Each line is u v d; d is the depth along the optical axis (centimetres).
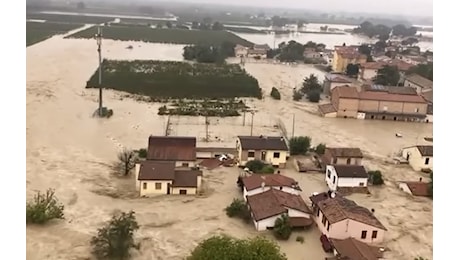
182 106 10519
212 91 12106
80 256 4656
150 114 9894
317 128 9669
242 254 4081
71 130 8650
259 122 9762
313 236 5325
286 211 5384
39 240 4894
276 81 13950
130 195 6206
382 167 7762
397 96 10625
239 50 18012
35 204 5406
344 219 5125
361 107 10531
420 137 9494
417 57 19388
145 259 4722
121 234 4747
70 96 10938
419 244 5341
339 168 6644
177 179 6325
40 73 13050
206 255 4125
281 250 4984
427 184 6850
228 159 7506
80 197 6022
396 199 6531
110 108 10169
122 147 7956
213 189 6506
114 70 13775
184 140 7212
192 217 5641
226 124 9488
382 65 14875
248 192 5984
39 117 9225
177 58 17275
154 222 5466
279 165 7381
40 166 6894
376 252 4859
